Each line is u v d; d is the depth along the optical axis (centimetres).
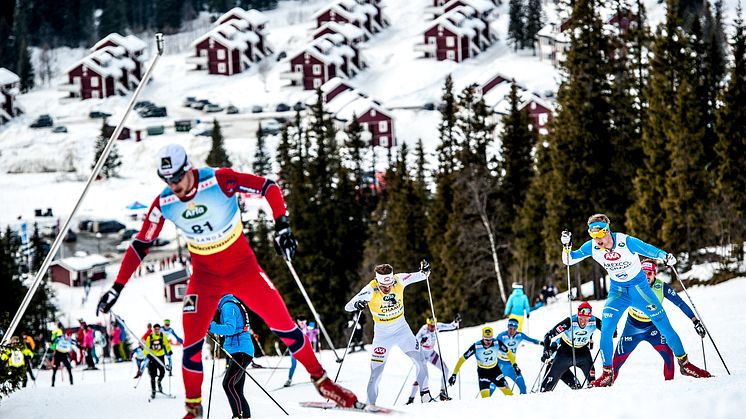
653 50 11944
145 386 5969
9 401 5247
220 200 1859
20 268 16488
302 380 5578
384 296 3409
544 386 3734
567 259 2998
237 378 3102
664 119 10969
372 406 1912
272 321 1909
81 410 4891
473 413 1845
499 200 13850
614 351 3198
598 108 11638
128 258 1909
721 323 6134
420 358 3553
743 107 10869
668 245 10700
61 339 6738
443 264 13588
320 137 16888
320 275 15025
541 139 12825
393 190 15525
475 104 15350
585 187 11438
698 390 1912
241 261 1905
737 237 10044
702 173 10556
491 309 13075
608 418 1655
